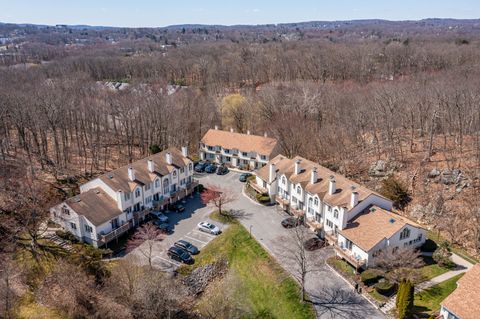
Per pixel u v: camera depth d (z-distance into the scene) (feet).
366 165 273.75
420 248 188.03
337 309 158.61
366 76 494.18
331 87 395.14
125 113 328.70
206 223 222.89
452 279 167.53
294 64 536.42
